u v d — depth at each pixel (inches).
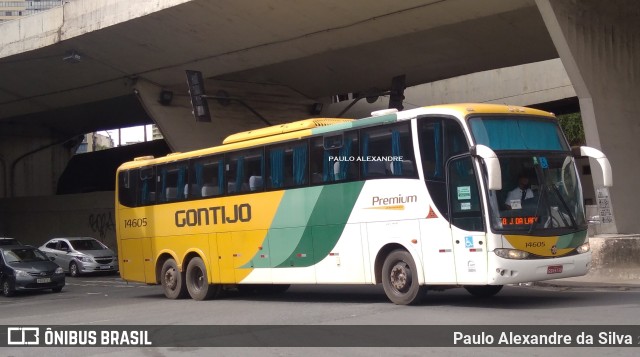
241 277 619.8
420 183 482.9
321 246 549.6
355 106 1400.1
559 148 481.4
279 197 585.6
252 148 616.7
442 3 802.8
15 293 872.9
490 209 442.6
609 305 461.7
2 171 1708.9
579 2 755.4
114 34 980.6
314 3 831.7
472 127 458.0
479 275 445.4
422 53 1052.5
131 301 706.8
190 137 1174.3
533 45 1004.6
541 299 518.9
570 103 1360.7
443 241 466.3
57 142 1760.6
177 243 695.7
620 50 795.4
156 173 729.6
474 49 1029.2
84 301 741.3
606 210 752.3
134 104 1512.1
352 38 922.7
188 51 1011.3
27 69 1152.2
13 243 1047.6
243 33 931.3
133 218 755.4
